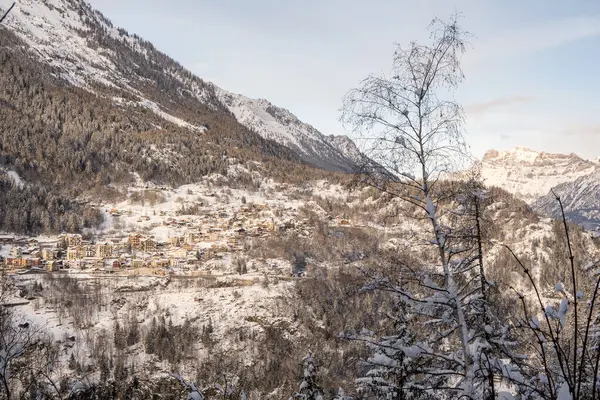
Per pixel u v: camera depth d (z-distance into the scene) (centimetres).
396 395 1321
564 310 430
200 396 944
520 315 547
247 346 9319
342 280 10631
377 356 1173
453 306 1103
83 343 8500
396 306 1370
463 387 1023
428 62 1203
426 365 1186
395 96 1198
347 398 1452
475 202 1141
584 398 467
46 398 1095
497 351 1004
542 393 425
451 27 1195
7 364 820
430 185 1191
